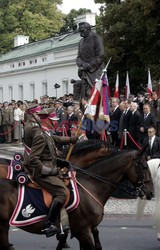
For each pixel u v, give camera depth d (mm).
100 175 7914
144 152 8055
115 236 10828
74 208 7461
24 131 7430
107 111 9531
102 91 9492
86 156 8180
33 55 48688
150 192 7996
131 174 7980
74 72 41500
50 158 7461
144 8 33250
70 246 9992
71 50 42062
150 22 33719
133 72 36406
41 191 7336
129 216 12984
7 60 54594
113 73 38312
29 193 7297
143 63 35750
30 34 65812
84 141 8312
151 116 16969
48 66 45625
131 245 10023
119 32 36250
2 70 56188
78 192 7566
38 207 7281
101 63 18750
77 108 17766
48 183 7297
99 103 9477
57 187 7309
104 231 11328
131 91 38000
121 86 38250
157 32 34688
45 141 7352
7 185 7309
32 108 7371
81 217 7562
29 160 7227
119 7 36156
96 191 7824
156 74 33406
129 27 36000
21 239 10602
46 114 7465
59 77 43938
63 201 7297
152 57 35156
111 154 8109
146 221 12406
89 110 9078
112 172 7945
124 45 37094
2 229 7250
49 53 45625
